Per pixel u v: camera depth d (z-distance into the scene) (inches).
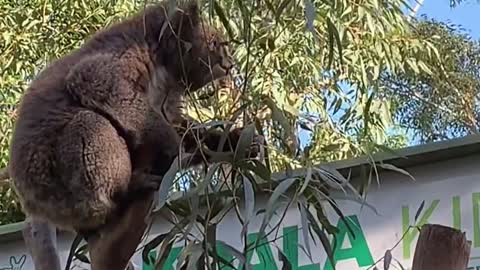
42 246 139.3
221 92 153.6
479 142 143.3
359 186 142.5
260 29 126.0
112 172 132.3
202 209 132.0
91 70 139.4
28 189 136.5
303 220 108.7
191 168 126.0
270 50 134.5
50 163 134.6
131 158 135.7
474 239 143.2
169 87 150.0
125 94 139.0
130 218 127.7
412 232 148.3
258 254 155.7
